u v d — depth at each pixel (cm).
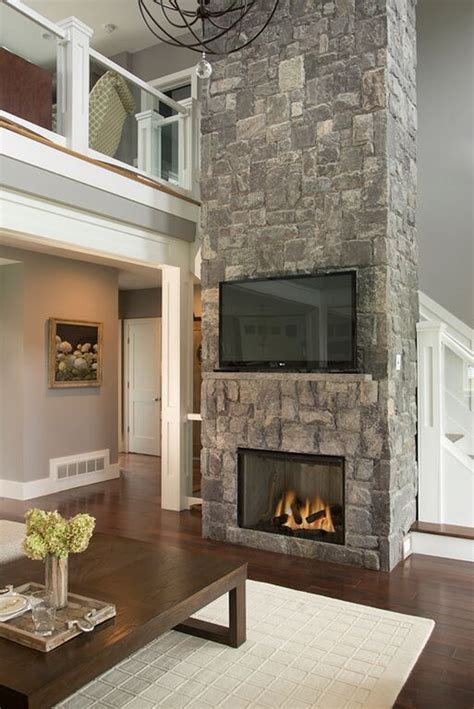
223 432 470
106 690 253
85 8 661
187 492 572
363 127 412
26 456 617
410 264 459
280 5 445
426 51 605
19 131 392
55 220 429
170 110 570
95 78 486
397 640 297
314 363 416
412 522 446
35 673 190
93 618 220
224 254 473
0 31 404
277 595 355
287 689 254
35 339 630
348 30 418
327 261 426
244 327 449
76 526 228
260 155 456
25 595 243
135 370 950
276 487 470
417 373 459
